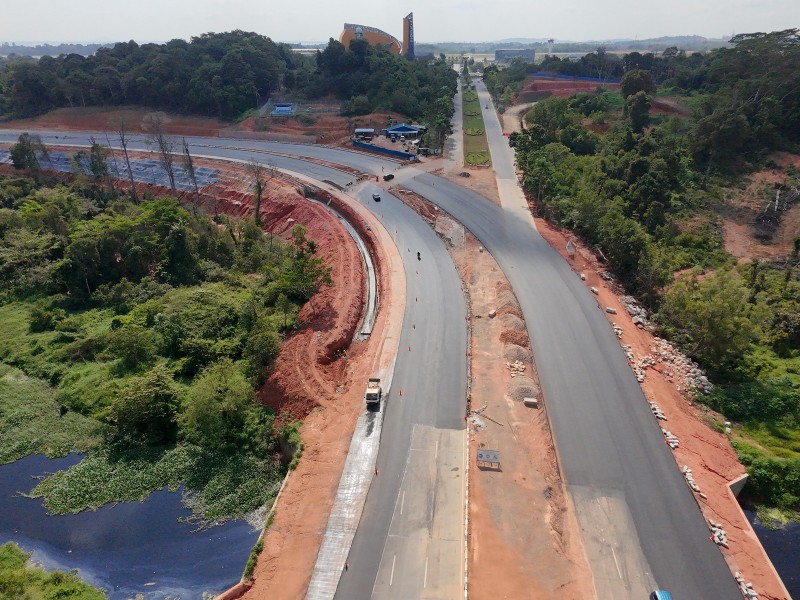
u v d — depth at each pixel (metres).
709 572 37.44
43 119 172.38
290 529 41.69
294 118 158.38
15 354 66.88
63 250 86.00
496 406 52.53
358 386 56.03
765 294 69.88
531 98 185.62
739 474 46.50
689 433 49.69
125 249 83.62
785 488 46.41
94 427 56.47
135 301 76.62
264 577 38.47
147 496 48.84
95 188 122.06
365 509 42.44
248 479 49.44
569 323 65.06
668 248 84.94
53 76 175.88
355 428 50.44
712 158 108.69
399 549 39.22
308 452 48.59
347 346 64.81
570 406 52.22
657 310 69.88
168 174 129.88
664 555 38.62
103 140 155.12
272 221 109.12
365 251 89.75
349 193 109.25
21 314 76.25
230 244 92.69
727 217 96.06
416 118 161.38
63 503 48.12
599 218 85.19
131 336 63.16
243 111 165.38
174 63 170.75
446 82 195.25
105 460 52.41
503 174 117.62
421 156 131.75
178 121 165.12
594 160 111.69
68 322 72.62
